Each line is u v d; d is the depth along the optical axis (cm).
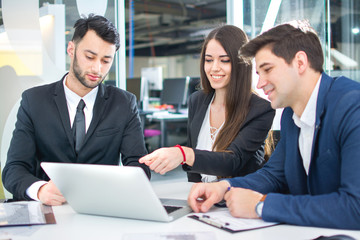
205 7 1081
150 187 98
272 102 118
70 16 241
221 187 125
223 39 174
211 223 104
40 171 173
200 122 194
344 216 97
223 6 1070
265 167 144
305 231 98
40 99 170
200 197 127
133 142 180
